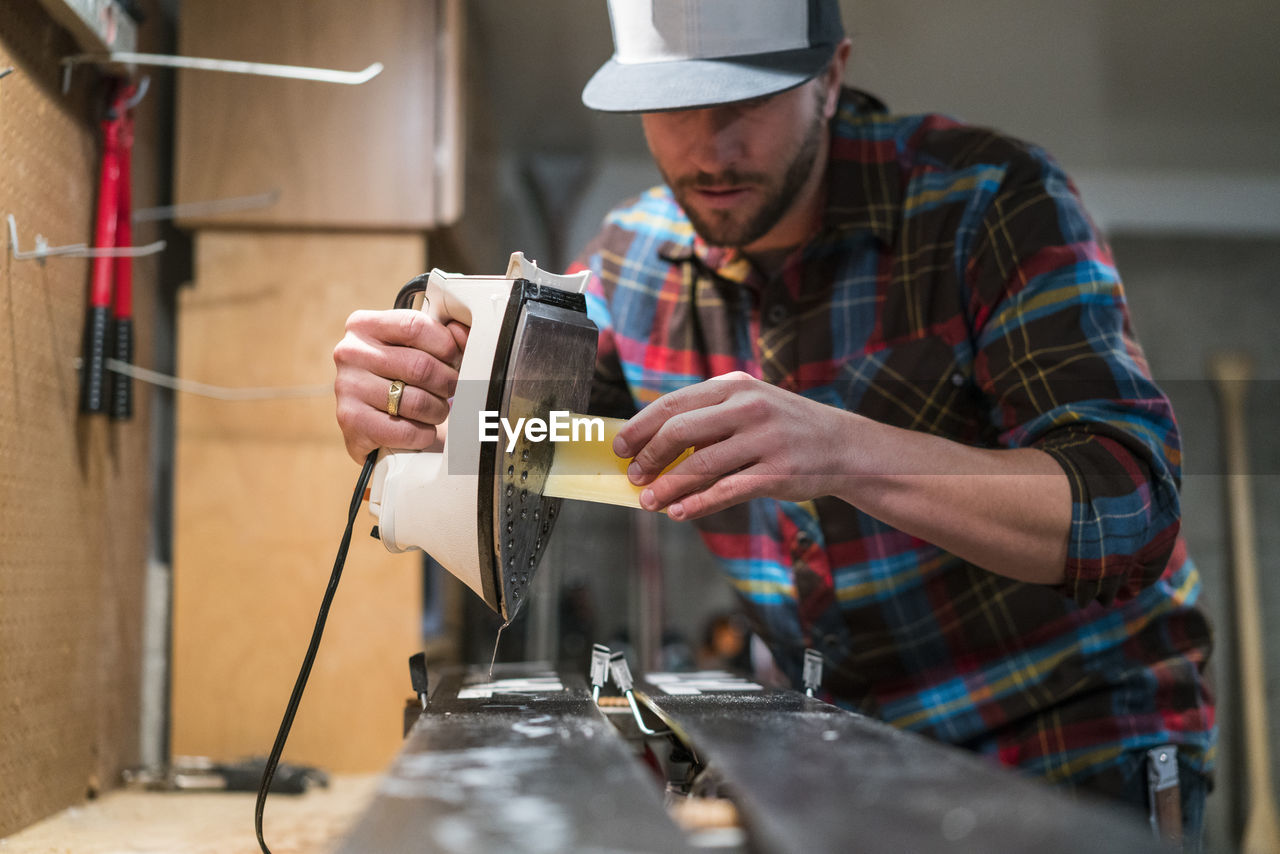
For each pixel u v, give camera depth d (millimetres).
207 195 1693
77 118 1246
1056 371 937
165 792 1423
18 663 1111
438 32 1742
